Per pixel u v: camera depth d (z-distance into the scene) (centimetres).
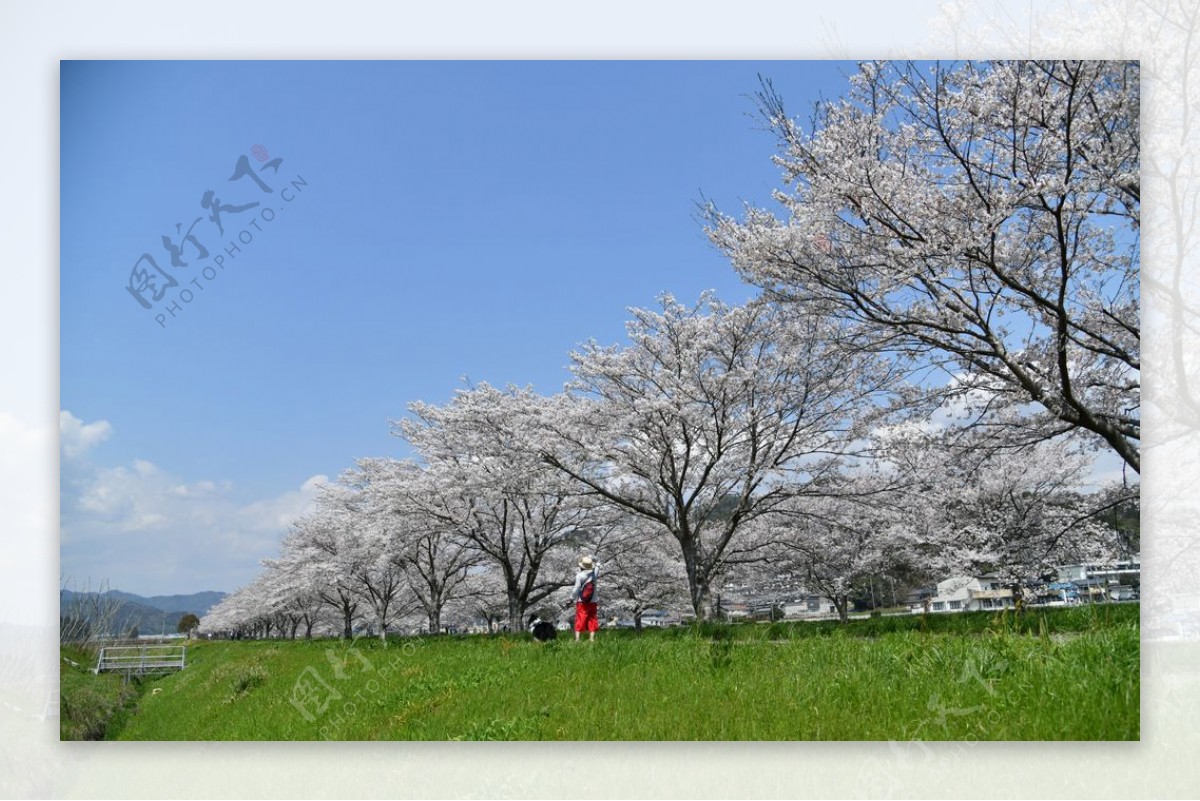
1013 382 875
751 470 1479
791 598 2119
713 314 1461
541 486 1631
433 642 1127
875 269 898
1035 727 383
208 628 4862
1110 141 703
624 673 600
